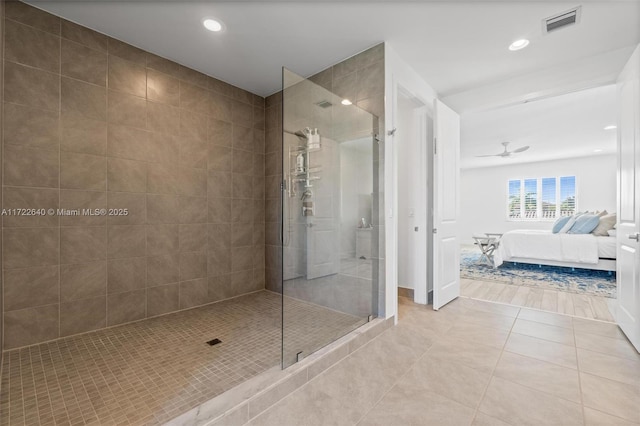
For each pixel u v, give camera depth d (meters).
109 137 2.47
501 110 4.18
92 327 2.39
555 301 3.30
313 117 2.24
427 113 3.35
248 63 2.93
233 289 3.45
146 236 2.71
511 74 3.06
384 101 2.53
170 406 1.46
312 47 2.62
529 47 2.56
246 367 1.84
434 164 3.01
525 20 2.20
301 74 3.12
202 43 2.58
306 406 1.55
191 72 3.04
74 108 2.29
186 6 2.11
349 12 2.14
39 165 2.13
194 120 3.07
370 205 2.62
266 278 3.79
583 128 5.00
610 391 1.64
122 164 2.55
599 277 4.45
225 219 3.37
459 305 3.19
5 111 1.99
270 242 3.75
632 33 2.33
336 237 2.39
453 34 2.39
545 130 5.13
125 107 2.57
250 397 1.49
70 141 2.27
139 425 1.34
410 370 1.89
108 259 2.47
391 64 2.60
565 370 1.87
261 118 3.79
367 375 1.84
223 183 3.35
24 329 2.09
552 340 2.30
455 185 3.38
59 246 2.23
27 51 2.09
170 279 2.88
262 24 2.30
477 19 2.20
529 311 2.98
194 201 3.07
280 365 1.84
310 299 2.12
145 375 1.75
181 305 2.96
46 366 1.84
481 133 5.32
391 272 2.64
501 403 1.56
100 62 2.42
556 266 5.32
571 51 2.62
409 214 3.56
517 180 8.45
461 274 4.71
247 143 3.61
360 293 2.57
